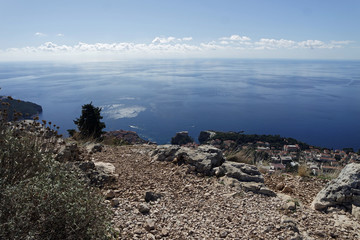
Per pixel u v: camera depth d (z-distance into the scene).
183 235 4.40
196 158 8.02
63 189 3.55
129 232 4.27
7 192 2.98
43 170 4.02
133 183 6.45
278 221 5.01
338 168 9.66
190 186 6.60
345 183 6.05
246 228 4.74
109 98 172.88
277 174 8.92
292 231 4.62
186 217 5.03
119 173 7.01
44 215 3.11
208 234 4.49
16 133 4.96
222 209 5.47
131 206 5.20
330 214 5.57
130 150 10.02
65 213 3.21
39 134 5.14
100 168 6.88
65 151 6.22
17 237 2.70
